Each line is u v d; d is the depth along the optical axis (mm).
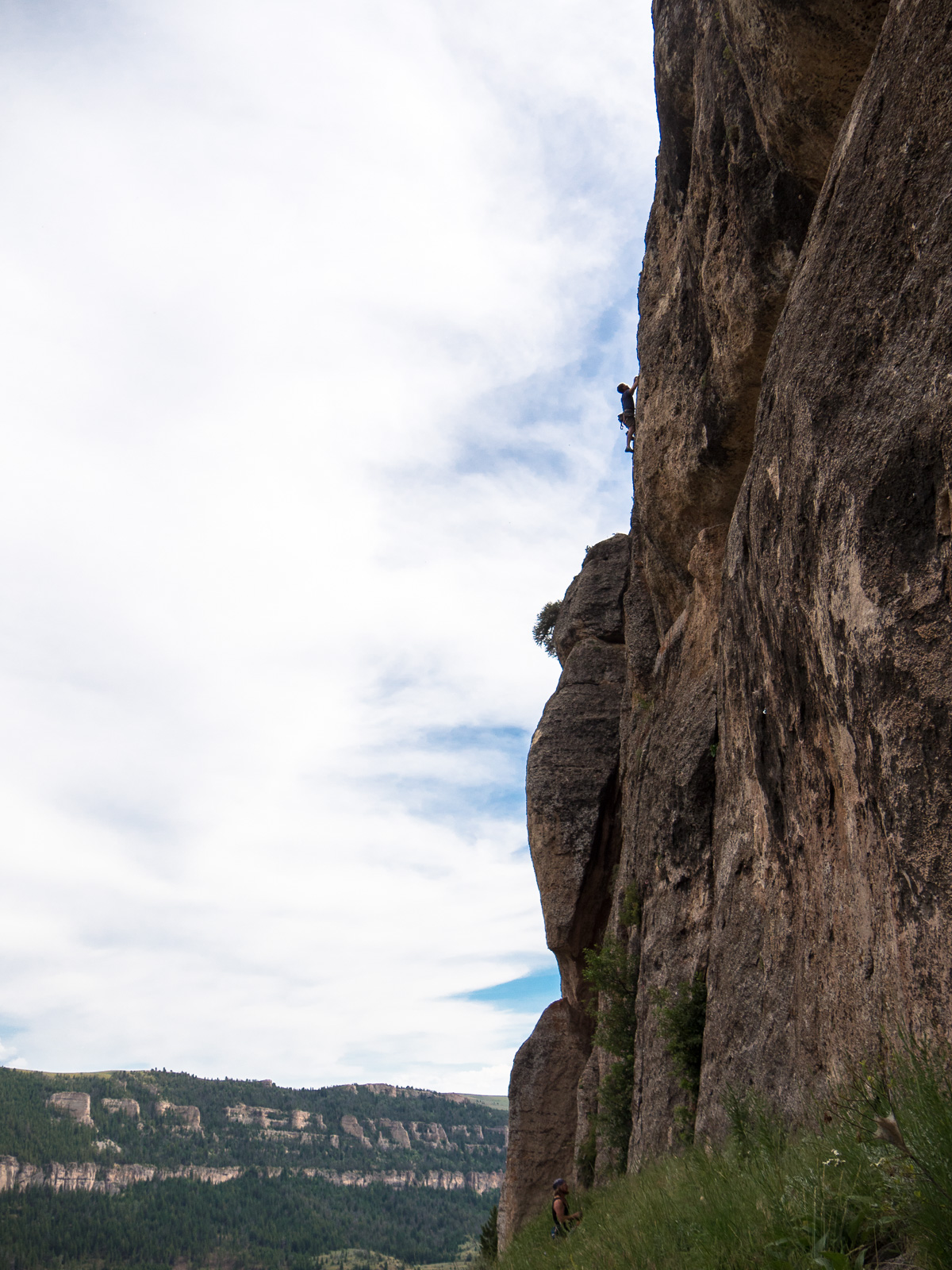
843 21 7445
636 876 15930
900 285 4727
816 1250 3229
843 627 5090
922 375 4391
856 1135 3873
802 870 7047
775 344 7082
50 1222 187375
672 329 13953
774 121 8836
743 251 10352
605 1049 17000
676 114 12844
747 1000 8711
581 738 24344
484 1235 28219
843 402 5242
